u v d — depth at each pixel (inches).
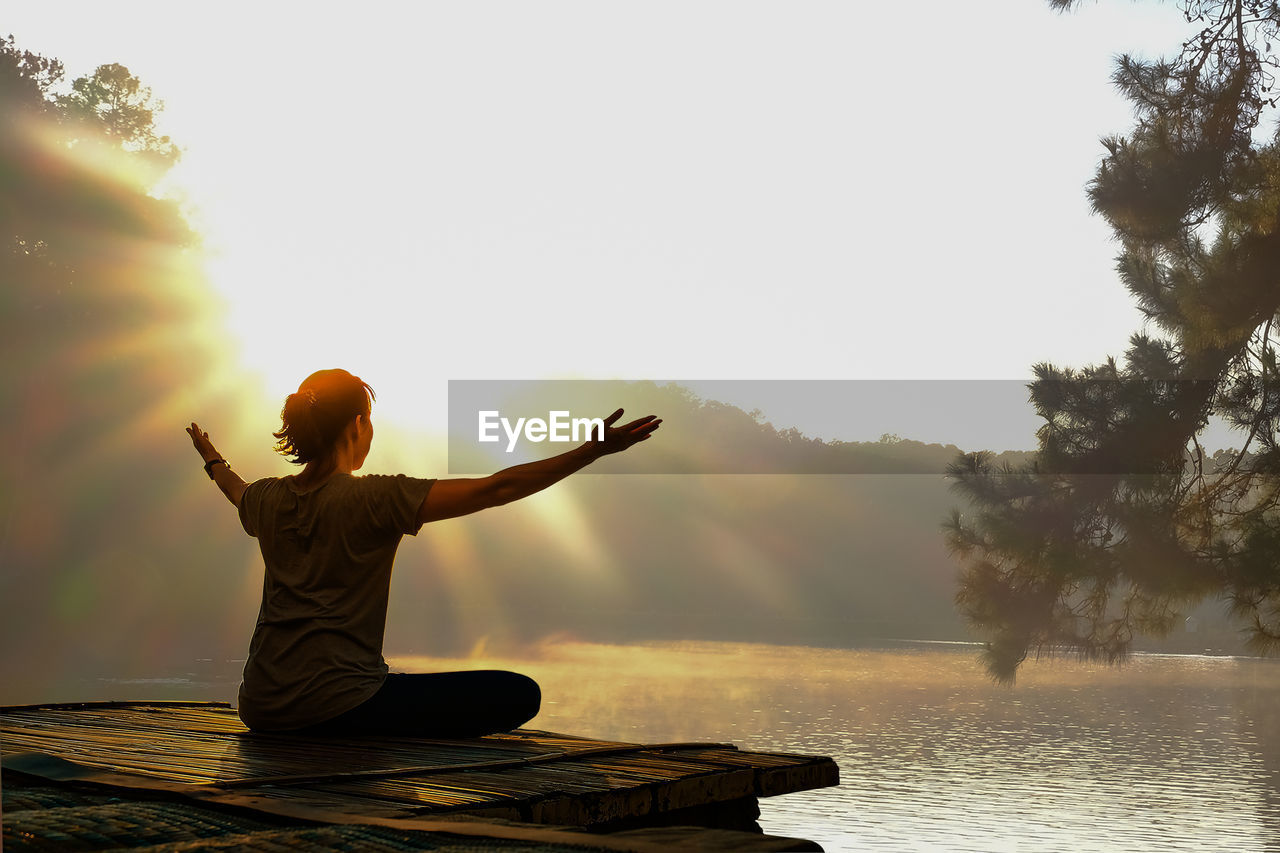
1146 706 1857.8
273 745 121.3
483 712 129.1
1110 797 907.4
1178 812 840.3
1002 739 1326.3
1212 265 681.0
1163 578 666.8
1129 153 733.3
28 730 134.6
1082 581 703.7
